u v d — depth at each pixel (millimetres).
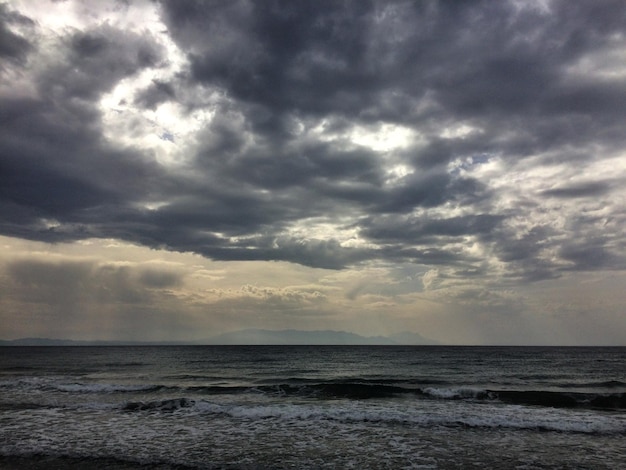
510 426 14500
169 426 14430
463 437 13148
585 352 94062
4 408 17484
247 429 14062
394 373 36688
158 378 30734
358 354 81938
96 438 12875
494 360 58594
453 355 76500
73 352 89188
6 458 11039
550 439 12969
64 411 16797
